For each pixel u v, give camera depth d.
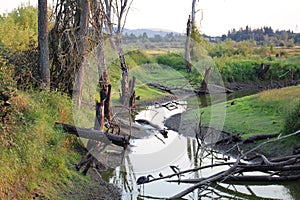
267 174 11.49
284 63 34.38
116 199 9.52
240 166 10.65
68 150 10.83
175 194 10.05
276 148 13.09
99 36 13.71
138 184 10.61
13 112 9.28
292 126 13.38
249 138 14.07
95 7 13.71
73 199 8.76
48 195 8.30
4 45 12.13
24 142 8.70
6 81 9.77
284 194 10.23
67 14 13.70
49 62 13.48
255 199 10.01
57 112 11.38
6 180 7.43
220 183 10.79
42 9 12.75
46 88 12.66
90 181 10.02
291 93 18.70
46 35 12.85
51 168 9.18
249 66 33.50
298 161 10.77
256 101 18.75
